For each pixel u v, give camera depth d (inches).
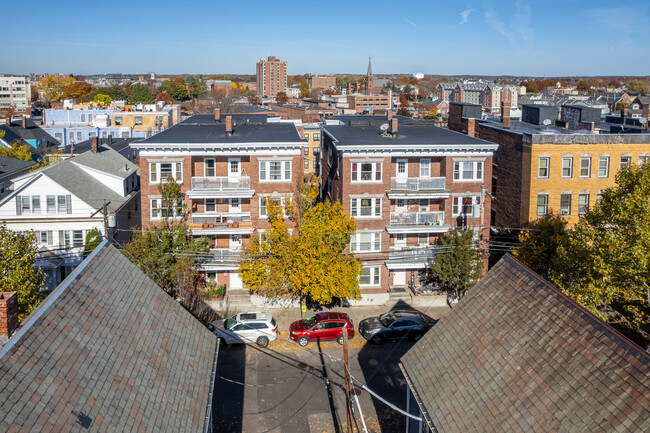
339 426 1077.1
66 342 580.7
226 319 1485.0
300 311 1690.5
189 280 1567.4
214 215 1717.5
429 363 809.5
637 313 1195.3
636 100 6451.8
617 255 1149.1
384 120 2461.9
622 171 1327.5
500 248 1958.7
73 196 1753.2
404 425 1075.3
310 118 5044.3
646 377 542.9
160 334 747.4
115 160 2146.9
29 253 1242.6
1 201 1720.0
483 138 2226.9
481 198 1701.5
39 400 494.9
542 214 1798.7
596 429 545.3
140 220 2149.4
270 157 1705.2
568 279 1296.8
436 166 1802.4
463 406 698.8
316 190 1732.3
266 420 1095.6
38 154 3216.0
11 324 654.5
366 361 1359.5
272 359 1366.9
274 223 1552.7
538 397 625.0
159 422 603.5
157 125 4394.7
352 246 1733.5
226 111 6520.7
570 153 1769.2
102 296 701.3
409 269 1824.6
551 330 679.7
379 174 1711.4
